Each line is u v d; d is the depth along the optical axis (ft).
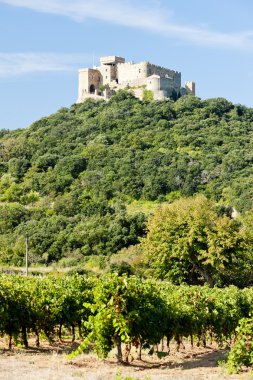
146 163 337.52
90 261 225.76
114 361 72.54
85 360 71.26
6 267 218.59
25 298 80.07
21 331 80.18
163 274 171.32
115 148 364.99
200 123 403.95
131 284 72.23
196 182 318.86
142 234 249.55
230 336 96.63
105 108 445.37
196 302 90.79
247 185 302.25
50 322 83.10
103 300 70.28
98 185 317.63
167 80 487.61
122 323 68.74
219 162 342.85
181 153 353.92
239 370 65.36
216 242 163.12
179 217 169.17
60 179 328.49
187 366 71.26
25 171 359.05
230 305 97.76
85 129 403.34
